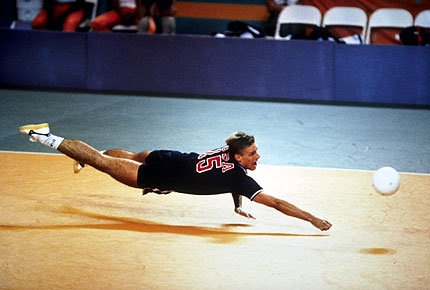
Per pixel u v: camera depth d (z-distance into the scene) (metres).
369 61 29.23
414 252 11.65
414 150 20.92
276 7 33.69
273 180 16.31
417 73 29.16
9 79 31.08
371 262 11.12
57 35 30.52
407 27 30.42
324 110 27.53
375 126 24.66
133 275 10.28
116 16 32.16
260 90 29.80
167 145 20.53
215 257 11.12
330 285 10.15
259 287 10.00
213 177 12.03
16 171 16.39
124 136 21.69
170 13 31.64
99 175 16.16
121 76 30.45
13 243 11.53
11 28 31.44
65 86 30.81
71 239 11.78
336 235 12.41
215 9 35.16
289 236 12.27
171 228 12.52
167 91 30.28
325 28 30.38
